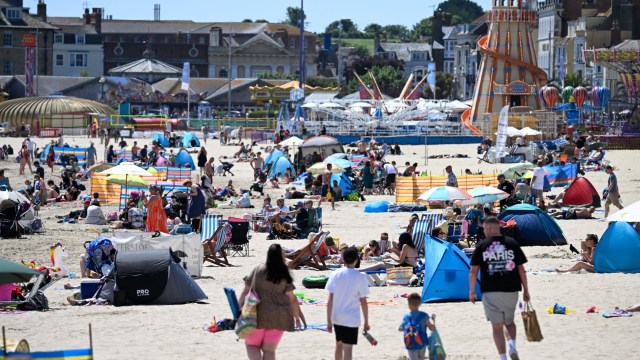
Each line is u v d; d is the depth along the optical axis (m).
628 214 26.19
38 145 103.62
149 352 18.41
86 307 23.67
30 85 159.75
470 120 103.00
